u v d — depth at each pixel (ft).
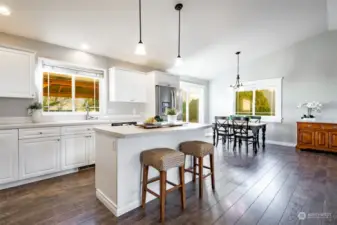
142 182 6.89
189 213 6.30
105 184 6.86
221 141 19.86
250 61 19.52
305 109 16.31
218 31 12.39
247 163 11.93
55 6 7.91
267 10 10.89
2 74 8.52
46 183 8.74
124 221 5.85
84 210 6.46
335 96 14.99
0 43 8.99
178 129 7.22
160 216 5.89
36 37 10.03
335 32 14.88
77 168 10.52
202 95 22.67
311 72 16.01
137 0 8.25
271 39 15.19
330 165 11.48
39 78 10.42
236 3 9.74
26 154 8.58
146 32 11.03
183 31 11.61
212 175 8.27
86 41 11.09
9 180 8.11
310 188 8.20
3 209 6.48
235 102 21.11
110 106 13.70
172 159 6.16
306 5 10.91
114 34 10.74
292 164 11.71
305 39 16.12
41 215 6.13
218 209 6.54
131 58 14.43
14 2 7.43
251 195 7.59
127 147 6.46
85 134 10.62
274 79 17.92
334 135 14.05
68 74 11.93
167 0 8.68
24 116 9.86
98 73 13.07
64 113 11.69
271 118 18.30
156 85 14.82
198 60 17.03
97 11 8.61
